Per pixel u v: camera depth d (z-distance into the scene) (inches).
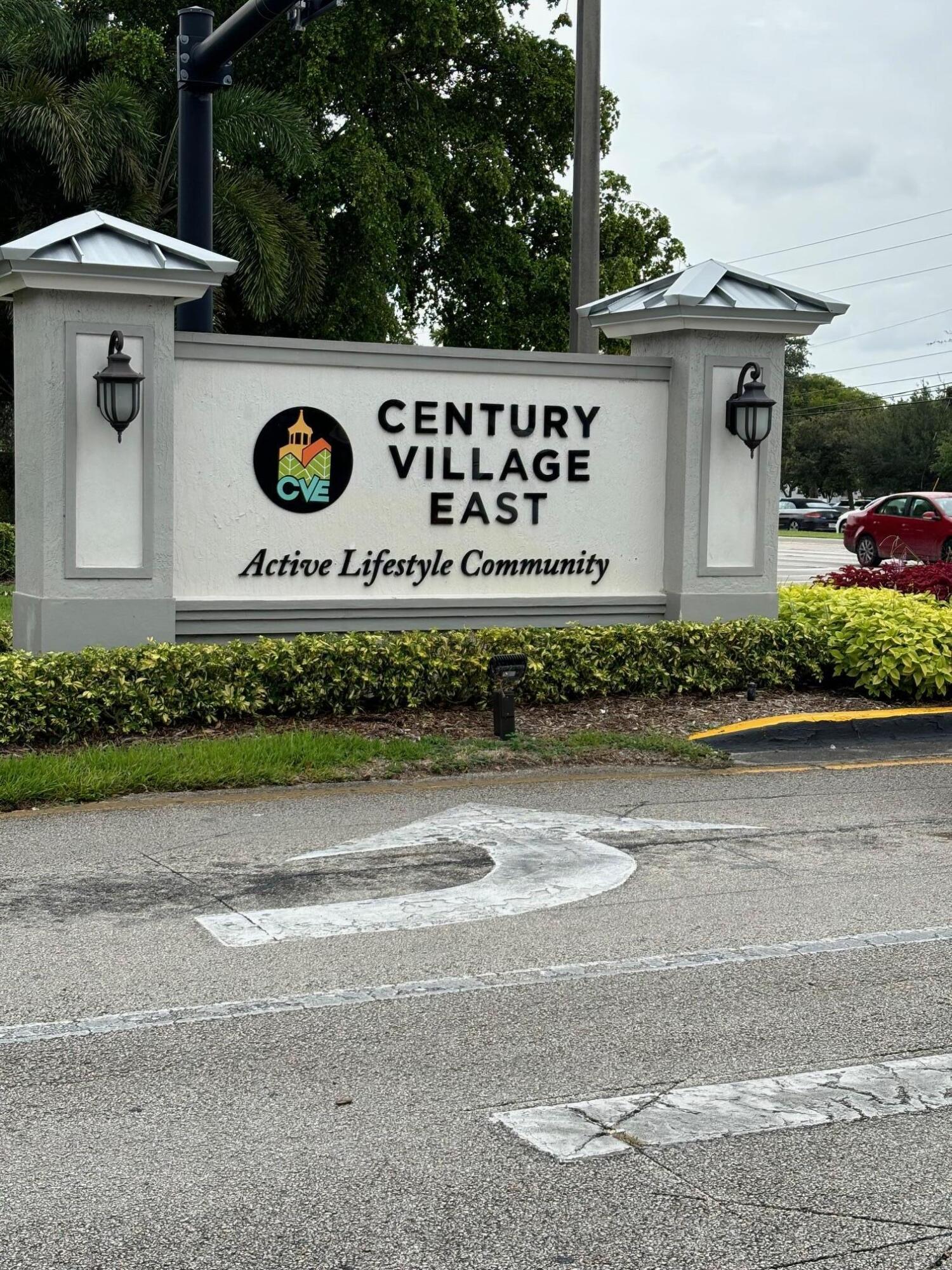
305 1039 176.7
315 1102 159.0
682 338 428.1
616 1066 169.8
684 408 427.5
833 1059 172.9
